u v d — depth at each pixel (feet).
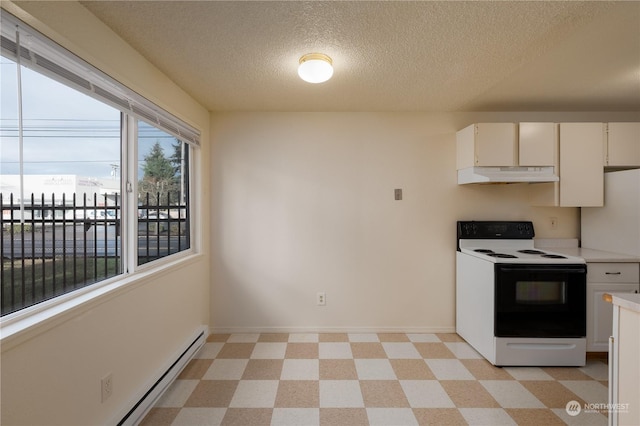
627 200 8.11
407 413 5.70
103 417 4.69
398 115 9.39
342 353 8.10
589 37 5.35
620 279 7.68
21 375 3.42
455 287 9.41
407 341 8.84
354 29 5.09
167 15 4.67
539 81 7.23
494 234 9.11
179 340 7.33
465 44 5.57
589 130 8.38
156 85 6.42
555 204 8.40
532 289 7.39
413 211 9.37
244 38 5.36
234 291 9.45
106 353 4.78
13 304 3.77
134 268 5.90
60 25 3.94
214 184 9.38
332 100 8.46
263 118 9.36
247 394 6.28
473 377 6.95
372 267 9.42
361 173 9.43
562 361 7.38
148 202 6.62
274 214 9.41
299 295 9.43
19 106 3.54
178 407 5.86
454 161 9.37
